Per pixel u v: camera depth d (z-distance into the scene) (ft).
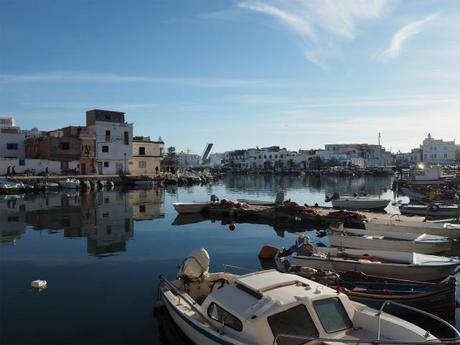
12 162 204.95
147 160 256.52
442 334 34.24
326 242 71.61
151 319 36.65
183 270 38.73
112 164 236.84
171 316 35.45
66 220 95.50
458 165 378.73
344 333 27.12
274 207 99.25
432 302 36.68
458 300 41.11
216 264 56.54
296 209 94.38
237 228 86.63
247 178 359.66
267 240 73.41
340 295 28.45
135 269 52.80
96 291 43.98
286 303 26.21
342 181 307.99
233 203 106.32
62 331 34.22
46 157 218.79
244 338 26.02
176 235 77.66
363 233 64.13
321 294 27.71
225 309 28.22
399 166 435.53
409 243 57.67
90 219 97.50
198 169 433.89
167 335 33.63
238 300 28.30
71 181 188.34
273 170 447.42
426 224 72.23
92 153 229.04
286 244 69.87
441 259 45.78
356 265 45.44
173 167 315.17
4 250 63.52
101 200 143.33
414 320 36.50
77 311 38.40
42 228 84.28
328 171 401.49
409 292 37.09
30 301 41.01
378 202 121.08
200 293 38.40
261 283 29.19
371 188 231.91
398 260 47.65
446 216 98.07
